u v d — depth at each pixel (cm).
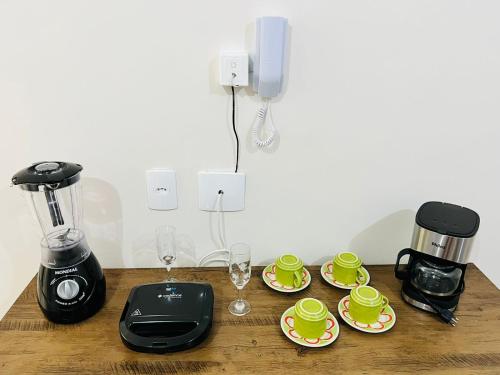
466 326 85
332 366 75
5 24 83
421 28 87
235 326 84
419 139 97
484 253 113
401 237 108
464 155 99
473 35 88
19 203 100
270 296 95
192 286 90
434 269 89
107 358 76
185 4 83
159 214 102
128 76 88
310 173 99
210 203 101
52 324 84
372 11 85
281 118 93
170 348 75
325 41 87
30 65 87
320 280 102
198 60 88
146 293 87
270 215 104
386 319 86
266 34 80
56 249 81
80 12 83
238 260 92
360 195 102
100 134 94
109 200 100
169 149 96
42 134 93
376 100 93
